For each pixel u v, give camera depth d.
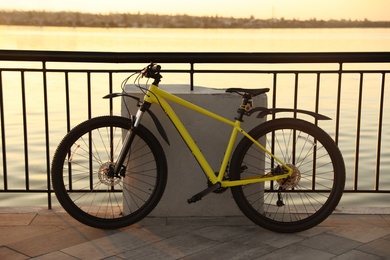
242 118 3.45
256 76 13.36
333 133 8.10
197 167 3.56
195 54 3.51
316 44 27.70
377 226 3.53
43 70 3.69
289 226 3.42
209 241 3.29
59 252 3.11
